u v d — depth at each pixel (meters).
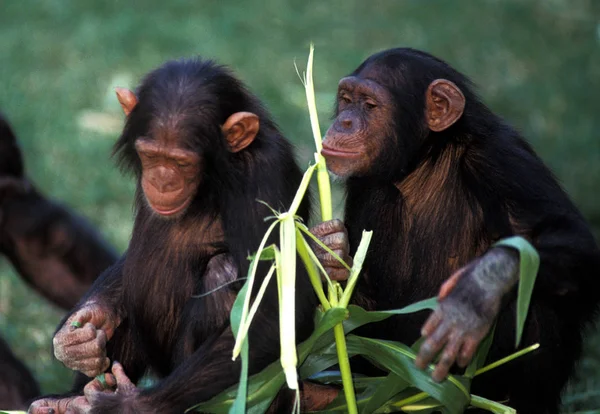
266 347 9.38
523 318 8.54
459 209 10.98
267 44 26.94
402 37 28.36
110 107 23.39
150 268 10.43
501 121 11.30
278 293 9.24
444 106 10.84
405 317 11.06
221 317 9.91
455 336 8.80
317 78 25.20
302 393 10.09
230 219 9.88
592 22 29.86
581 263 10.04
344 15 29.69
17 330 15.98
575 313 10.61
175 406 9.34
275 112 22.56
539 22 29.97
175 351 10.45
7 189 15.38
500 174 10.64
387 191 11.15
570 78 26.27
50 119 22.42
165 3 29.11
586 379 13.56
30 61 25.36
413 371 9.31
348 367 9.38
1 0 28.47
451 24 29.34
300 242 9.28
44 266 15.62
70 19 27.91
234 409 8.47
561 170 21.25
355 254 10.39
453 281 9.05
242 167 9.95
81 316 10.40
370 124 10.87
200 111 9.71
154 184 9.76
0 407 13.26
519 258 9.15
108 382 9.98
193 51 26.14
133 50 26.03
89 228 15.93
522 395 10.96
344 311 9.16
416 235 11.06
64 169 20.86
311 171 9.39
